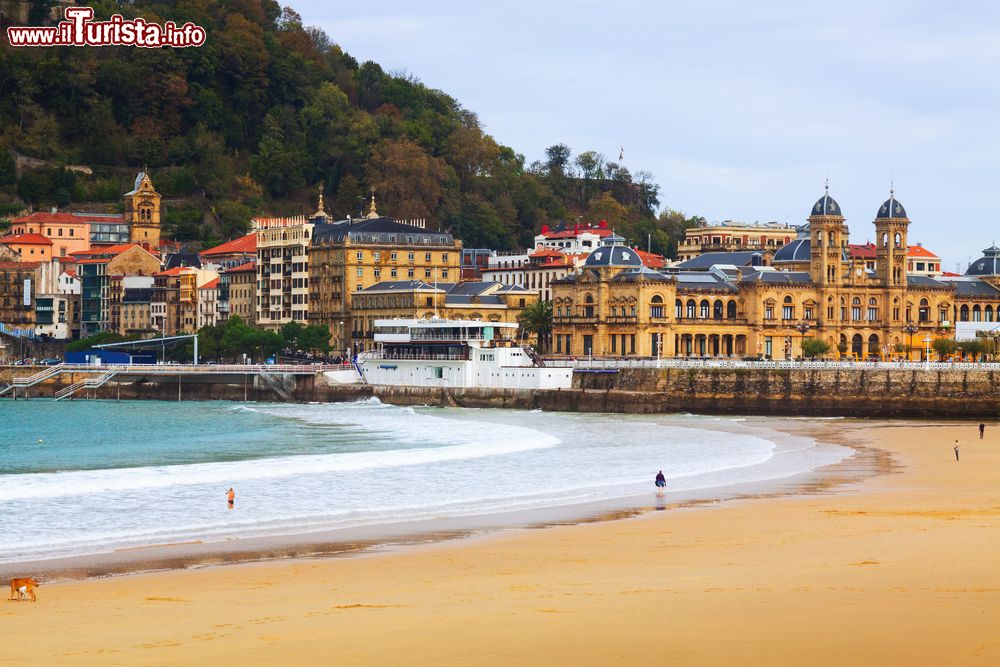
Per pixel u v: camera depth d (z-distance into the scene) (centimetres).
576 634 6862
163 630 7162
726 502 13000
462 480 15088
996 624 6894
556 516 12144
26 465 17350
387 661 6397
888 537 10144
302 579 8944
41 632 7144
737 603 7550
